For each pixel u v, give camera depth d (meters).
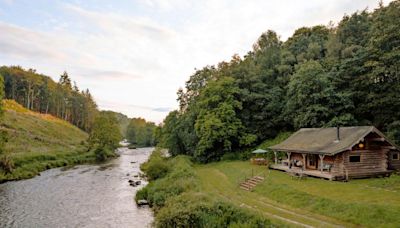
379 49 35.75
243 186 28.75
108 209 27.20
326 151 26.77
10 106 104.56
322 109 40.25
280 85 55.31
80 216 25.03
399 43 33.91
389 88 35.88
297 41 65.56
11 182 40.38
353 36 51.31
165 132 65.25
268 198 23.64
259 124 52.34
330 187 23.45
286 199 22.17
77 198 31.56
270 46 62.97
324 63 47.75
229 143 48.50
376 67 34.84
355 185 23.72
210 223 17.59
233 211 18.27
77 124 138.62
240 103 50.28
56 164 57.97
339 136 29.00
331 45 50.44
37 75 142.75
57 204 28.97
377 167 27.78
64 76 160.00
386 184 23.45
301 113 43.88
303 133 36.03
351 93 39.62
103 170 53.59
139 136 148.25
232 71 56.81
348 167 26.78
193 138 54.22
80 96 144.00
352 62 41.19
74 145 86.00
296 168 32.84
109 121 89.38
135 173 49.69
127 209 27.16
